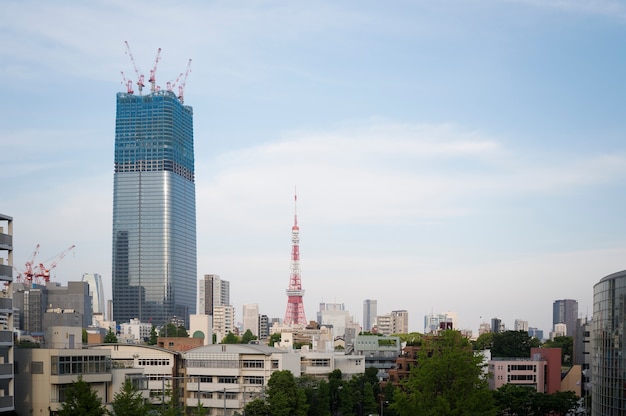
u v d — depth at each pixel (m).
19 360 139.00
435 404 100.88
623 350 137.88
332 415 199.12
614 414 141.12
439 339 113.81
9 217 138.75
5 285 143.00
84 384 101.06
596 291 158.62
